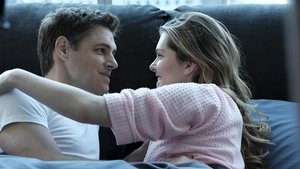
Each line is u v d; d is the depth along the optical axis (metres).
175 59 1.12
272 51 1.42
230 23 1.47
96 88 1.19
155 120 0.89
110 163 0.80
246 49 1.44
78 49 1.17
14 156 0.87
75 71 1.18
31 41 1.47
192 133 0.96
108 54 1.21
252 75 1.44
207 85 1.00
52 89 0.91
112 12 1.51
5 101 1.00
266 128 1.19
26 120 0.99
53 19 1.20
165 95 0.91
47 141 0.99
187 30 1.13
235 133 1.00
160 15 1.52
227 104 1.01
